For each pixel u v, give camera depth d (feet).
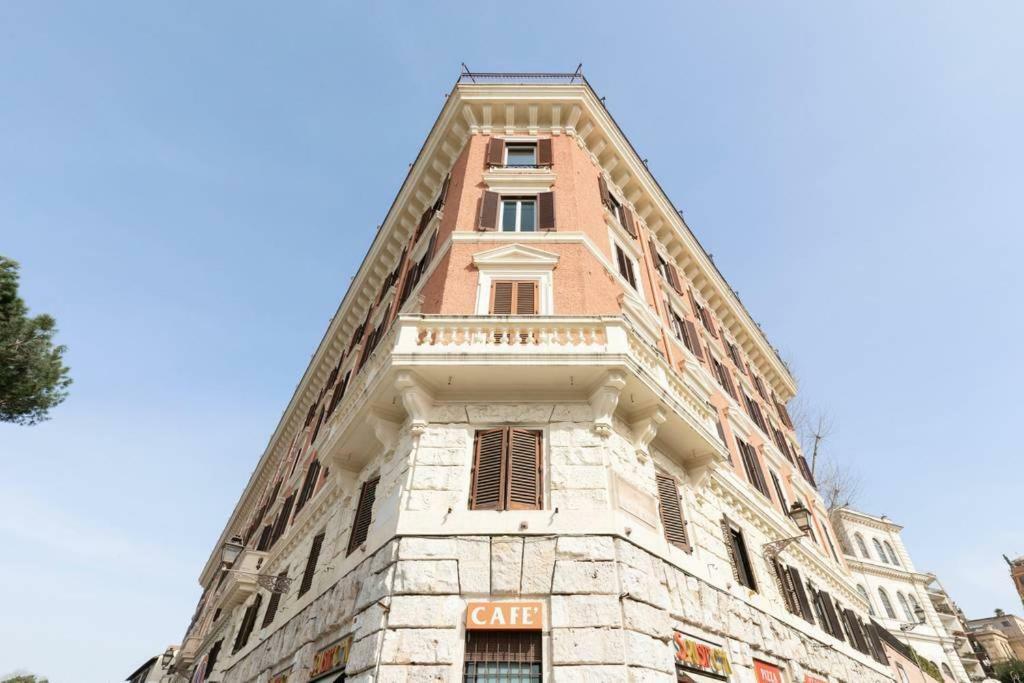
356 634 31.83
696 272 81.51
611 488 34.88
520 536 32.48
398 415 40.86
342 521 46.16
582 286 46.85
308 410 99.45
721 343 81.56
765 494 65.72
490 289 47.11
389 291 70.28
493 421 37.86
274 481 101.40
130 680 220.84
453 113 64.69
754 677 41.11
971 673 171.12
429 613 29.84
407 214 72.84
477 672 28.50
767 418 85.97
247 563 70.54
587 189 59.98
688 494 45.98
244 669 57.98
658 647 30.96
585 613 29.63
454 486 34.73
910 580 152.87
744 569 50.49
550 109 64.08
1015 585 255.50
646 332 55.26
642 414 40.55
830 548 83.92
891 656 85.10
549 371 37.09
